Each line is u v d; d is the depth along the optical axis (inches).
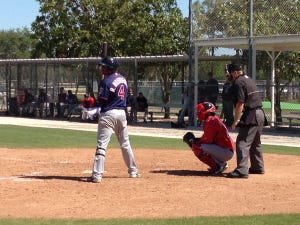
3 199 337.7
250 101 414.9
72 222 279.4
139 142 687.7
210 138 430.0
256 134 421.7
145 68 1227.2
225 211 305.4
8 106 1250.6
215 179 406.9
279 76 1074.1
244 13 872.9
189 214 298.2
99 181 393.4
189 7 912.3
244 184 385.7
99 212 303.9
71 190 364.5
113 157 537.6
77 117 1141.7
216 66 1099.9
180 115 934.4
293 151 602.2
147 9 1300.4
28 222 280.1
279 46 877.2
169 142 689.0
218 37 892.6
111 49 1273.4
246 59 949.8
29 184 386.9
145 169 461.4
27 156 545.0
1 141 686.5
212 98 919.7
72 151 586.2
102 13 1295.5
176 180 402.3
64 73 1154.7
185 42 1289.4
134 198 339.0
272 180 402.9
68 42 1304.1
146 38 1279.5
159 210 307.9
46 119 1122.0
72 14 1317.7
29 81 1215.6
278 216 291.6
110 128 401.7
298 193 354.9
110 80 401.4
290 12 833.5
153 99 1217.4
